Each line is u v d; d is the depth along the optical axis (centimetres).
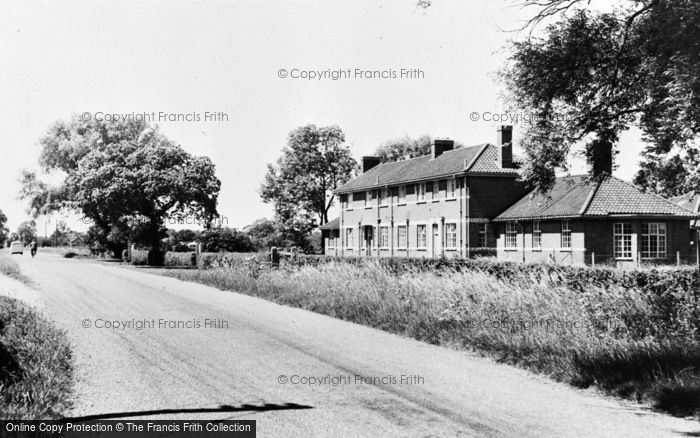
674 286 1457
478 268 1850
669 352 938
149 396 805
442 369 980
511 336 1107
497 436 648
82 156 6856
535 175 1357
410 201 5475
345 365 1004
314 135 7356
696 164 1174
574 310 1159
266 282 2252
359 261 2288
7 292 2122
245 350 1128
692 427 684
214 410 741
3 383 787
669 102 1023
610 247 3909
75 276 3212
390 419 706
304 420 700
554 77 1206
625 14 1179
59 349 1021
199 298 2078
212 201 5188
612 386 851
